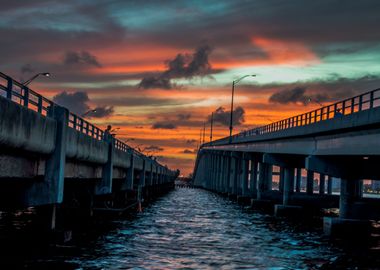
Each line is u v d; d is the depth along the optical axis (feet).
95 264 93.15
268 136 247.29
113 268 91.09
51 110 90.68
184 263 101.45
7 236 109.60
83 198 160.56
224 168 572.10
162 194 480.23
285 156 262.88
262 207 315.99
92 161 129.59
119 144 192.75
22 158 77.87
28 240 102.27
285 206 249.34
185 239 138.92
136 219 190.90
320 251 125.08
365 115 123.75
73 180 138.62
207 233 156.25
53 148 88.12
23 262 89.61
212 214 241.14
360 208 160.56
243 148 343.87
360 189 301.22
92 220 160.25
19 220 147.13
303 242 141.69
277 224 197.47
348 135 144.25
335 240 147.74
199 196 478.18
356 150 138.72
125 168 226.58
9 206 87.35
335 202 272.92
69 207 153.48
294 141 210.59
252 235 155.53
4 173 70.95
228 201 398.83
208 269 96.32
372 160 162.61
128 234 142.20
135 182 315.37
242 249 124.47
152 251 114.11
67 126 93.91
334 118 145.69
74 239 120.06
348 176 163.43
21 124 70.38
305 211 268.41
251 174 397.39
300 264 106.01
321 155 169.27
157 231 154.30
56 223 144.97
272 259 111.04
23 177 78.64
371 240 149.48
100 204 193.98
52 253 99.66
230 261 106.11
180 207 286.66
